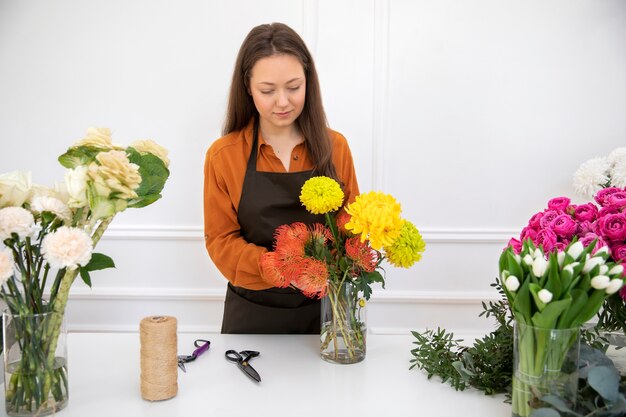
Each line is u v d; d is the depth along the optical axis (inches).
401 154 127.3
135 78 125.5
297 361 64.2
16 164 127.0
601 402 48.6
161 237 128.3
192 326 132.3
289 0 123.7
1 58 124.0
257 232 79.5
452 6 123.3
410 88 125.6
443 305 131.3
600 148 126.3
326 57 124.9
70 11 123.3
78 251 46.8
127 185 49.3
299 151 80.2
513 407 49.7
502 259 50.3
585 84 124.7
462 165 127.4
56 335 51.6
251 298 81.0
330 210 59.5
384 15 123.3
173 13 124.0
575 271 45.6
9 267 46.4
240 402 54.6
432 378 60.3
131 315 131.5
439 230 128.3
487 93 125.4
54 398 51.8
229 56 125.1
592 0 122.5
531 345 47.4
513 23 123.4
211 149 80.6
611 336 55.7
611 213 53.1
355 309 62.6
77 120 126.3
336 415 52.3
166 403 54.4
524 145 126.6
